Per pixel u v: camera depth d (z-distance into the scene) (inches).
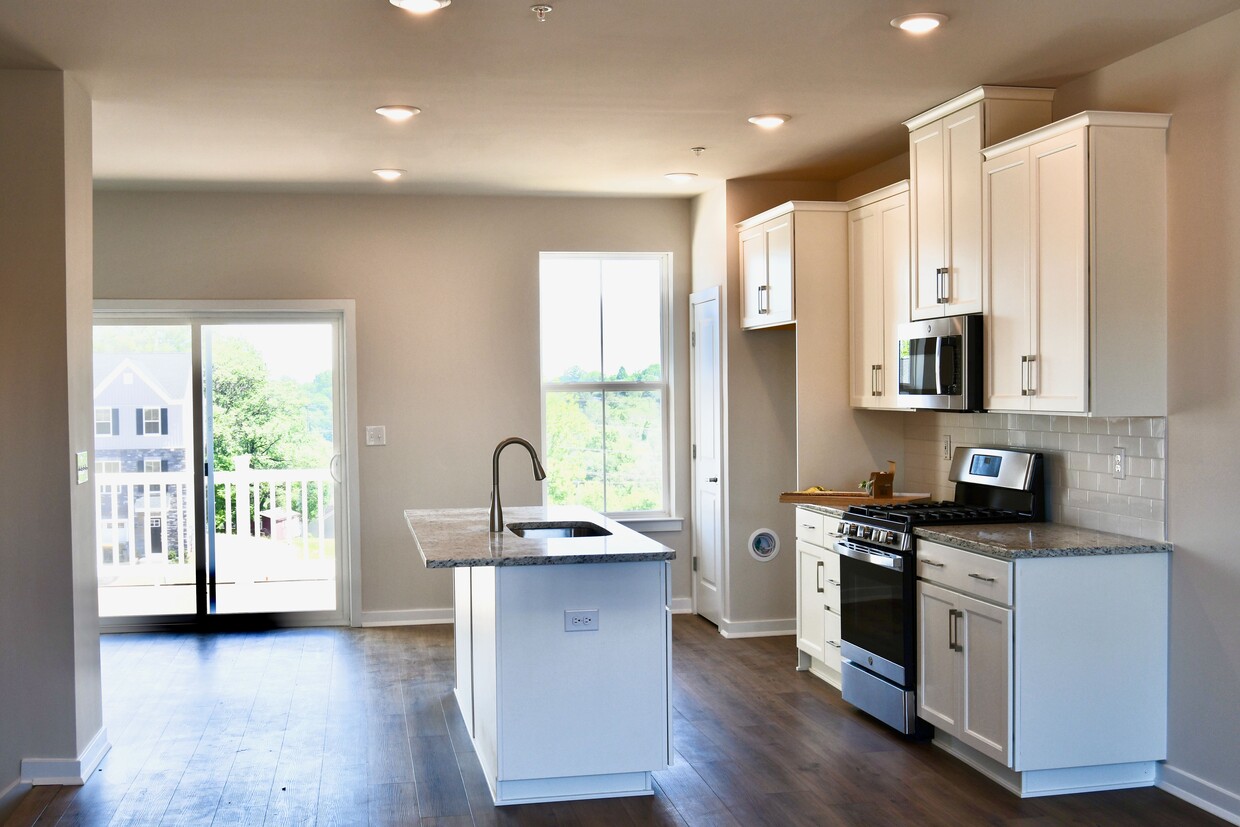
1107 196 145.4
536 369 269.6
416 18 134.9
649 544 157.5
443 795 152.9
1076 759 148.6
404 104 177.0
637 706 152.2
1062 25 140.6
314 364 266.1
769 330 250.4
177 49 146.4
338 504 267.1
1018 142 157.1
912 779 157.1
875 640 181.5
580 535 188.5
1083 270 144.9
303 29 138.6
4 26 136.3
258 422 264.1
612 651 151.3
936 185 181.0
